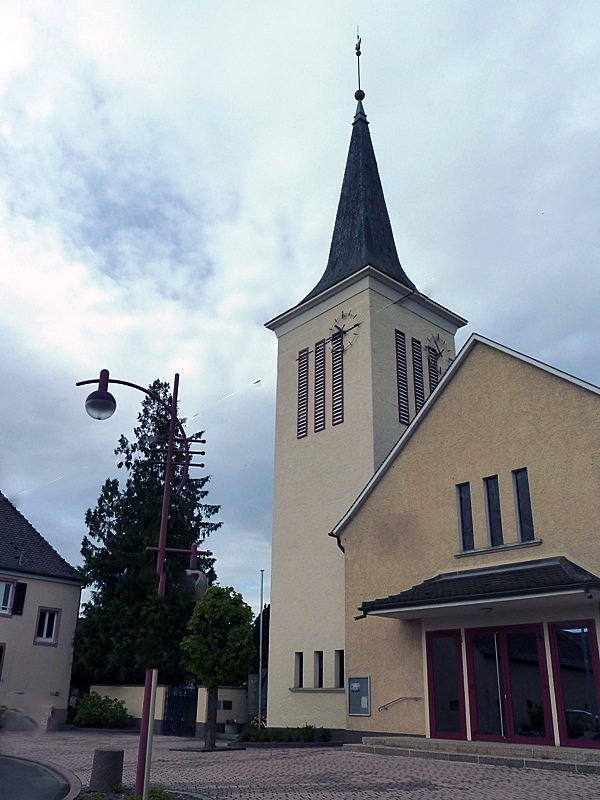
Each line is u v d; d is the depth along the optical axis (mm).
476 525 17938
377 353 26312
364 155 32875
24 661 30938
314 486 26453
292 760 15867
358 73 35594
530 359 17625
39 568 32656
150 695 10172
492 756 14172
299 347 29359
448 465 19047
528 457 17203
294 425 28281
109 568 33938
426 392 28078
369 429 25141
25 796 11844
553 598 14258
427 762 14797
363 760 15477
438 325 29953
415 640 18250
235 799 10656
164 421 36750
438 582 17734
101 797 10898
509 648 16141
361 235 29938
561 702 14891
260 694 31719
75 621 33500
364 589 20203
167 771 14172
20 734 26750
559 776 12367
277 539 27109
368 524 20750
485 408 18516
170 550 12383
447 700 17078
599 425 15891
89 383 12477
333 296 28344
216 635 19469
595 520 15484
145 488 35688
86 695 31141
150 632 11500
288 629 25312
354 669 19625
